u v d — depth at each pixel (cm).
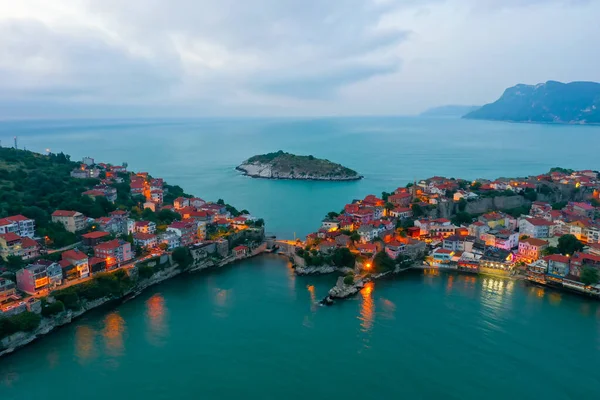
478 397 9394
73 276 13962
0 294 12306
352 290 14538
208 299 14250
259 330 12156
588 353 10938
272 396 9425
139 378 10050
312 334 11925
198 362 10650
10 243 14038
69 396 9456
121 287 14262
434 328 12181
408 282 15625
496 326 12262
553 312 13100
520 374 10138
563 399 9325
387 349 11175
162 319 12838
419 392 9550
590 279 14200
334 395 9462
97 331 12144
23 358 10844
